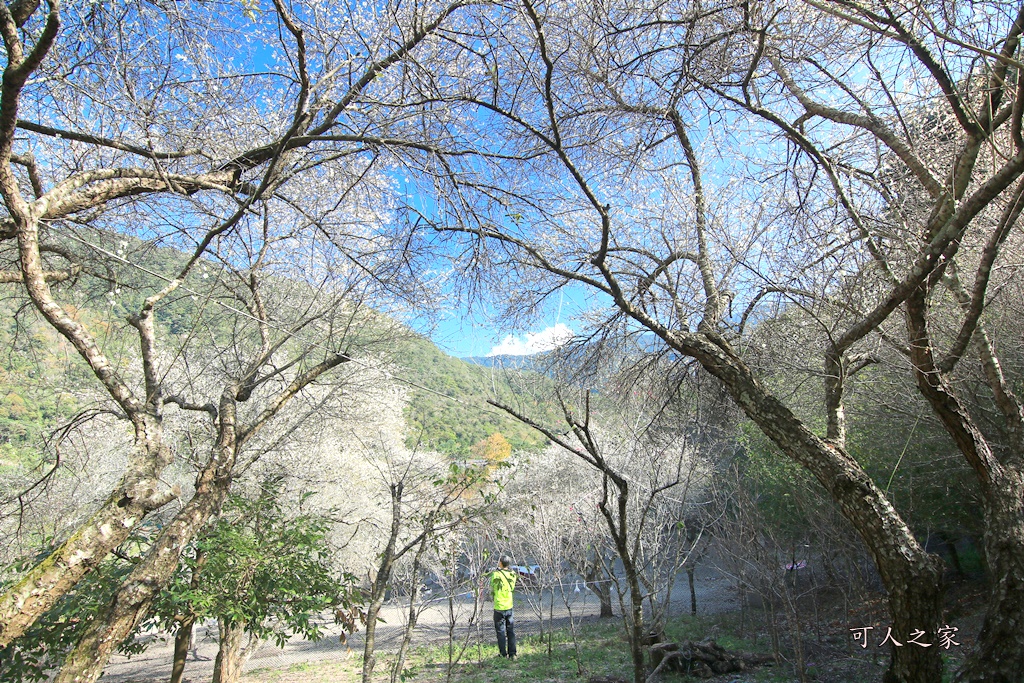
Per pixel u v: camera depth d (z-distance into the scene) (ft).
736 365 18.22
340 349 21.09
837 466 16.17
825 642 28.66
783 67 19.79
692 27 17.79
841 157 19.63
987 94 15.35
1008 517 16.12
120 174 15.26
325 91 17.72
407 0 16.80
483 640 41.55
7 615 10.48
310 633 18.98
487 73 16.56
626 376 22.93
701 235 19.69
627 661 29.91
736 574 29.27
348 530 39.75
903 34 14.38
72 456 23.94
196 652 40.93
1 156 12.29
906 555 14.76
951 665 20.89
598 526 30.71
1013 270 18.43
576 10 16.62
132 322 15.79
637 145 20.01
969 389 23.12
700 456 24.50
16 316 19.79
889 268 16.75
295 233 19.98
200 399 27.48
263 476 28.55
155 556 13.79
